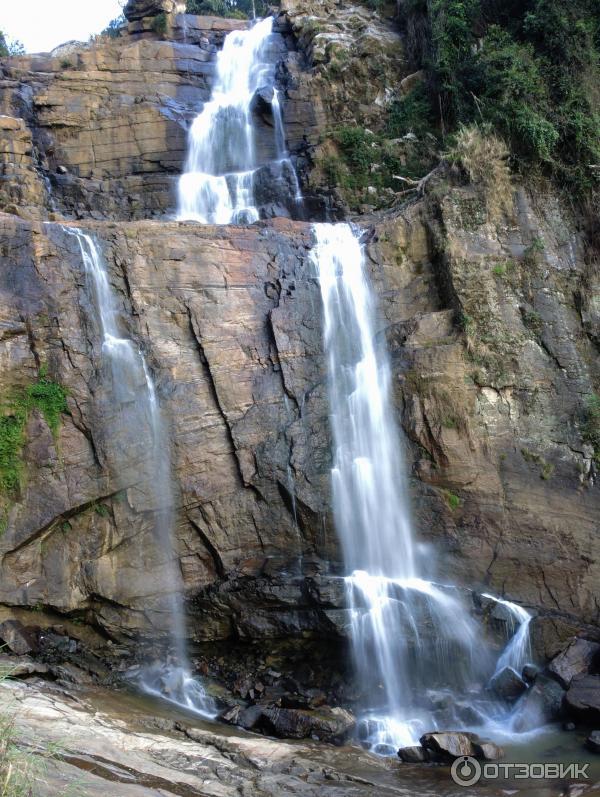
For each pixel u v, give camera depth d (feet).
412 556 45.21
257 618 41.57
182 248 46.93
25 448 40.50
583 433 47.50
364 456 46.52
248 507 45.21
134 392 43.68
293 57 70.49
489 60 56.03
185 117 66.03
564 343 49.37
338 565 44.34
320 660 40.81
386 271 51.08
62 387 41.60
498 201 51.13
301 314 48.29
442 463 45.68
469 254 49.73
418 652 40.29
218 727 35.09
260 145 66.74
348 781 29.55
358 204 61.82
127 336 44.91
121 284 45.39
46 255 42.75
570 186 52.75
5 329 40.45
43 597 39.88
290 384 47.11
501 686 39.50
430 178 54.65
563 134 53.52
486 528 45.21
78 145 63.87
